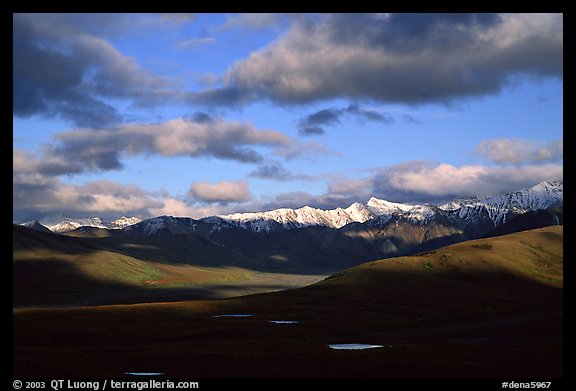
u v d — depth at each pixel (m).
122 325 113.00
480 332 108.31
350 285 172.62
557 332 103.94
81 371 66.19
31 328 108.00
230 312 134.75
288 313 133.25
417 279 183.25
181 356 74.50
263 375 62.94
